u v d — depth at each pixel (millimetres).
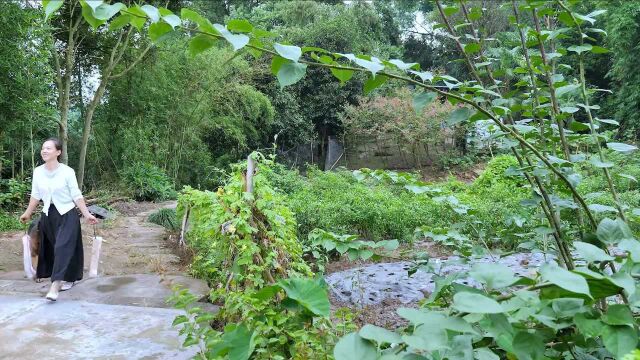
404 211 5977
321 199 6836
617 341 837
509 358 1015
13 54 7180
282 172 8844
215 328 2896
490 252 2027
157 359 2527
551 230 1562
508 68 1798
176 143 14469
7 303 3438
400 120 16297
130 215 9992
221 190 3381
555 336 1031
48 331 2908
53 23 9383
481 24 2086
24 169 10008
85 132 10586
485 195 7715
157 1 10086
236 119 15648
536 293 1000
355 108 17344
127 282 4074
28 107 7695
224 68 14516
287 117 17516
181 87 13719
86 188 12914
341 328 1873
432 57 18781
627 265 968
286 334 1821
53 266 3617
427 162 16938
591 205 1519
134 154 12875
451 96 1303
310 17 18703
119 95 12656
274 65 1180
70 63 9492
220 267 3707
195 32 1099
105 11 933
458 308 860
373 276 4867
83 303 3441
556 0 1583
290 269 2732
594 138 1623
